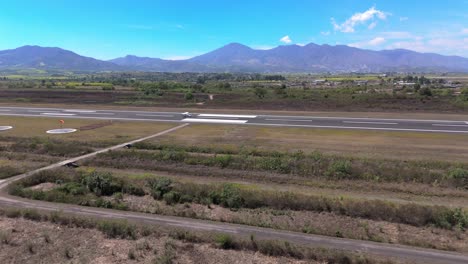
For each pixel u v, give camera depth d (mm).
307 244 12422
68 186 18750
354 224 14875
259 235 13180
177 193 17906
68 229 13609
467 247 12758
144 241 12648
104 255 11727
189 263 11227
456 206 16422
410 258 11398
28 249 12117
